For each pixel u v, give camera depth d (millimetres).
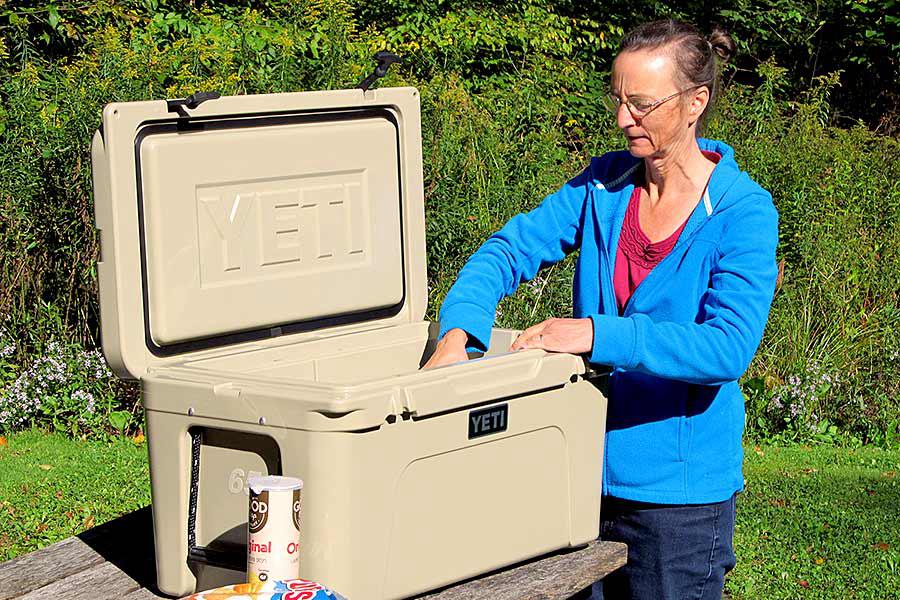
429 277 6605
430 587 2123
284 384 2014
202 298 2443
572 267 6805
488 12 12469
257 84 7055
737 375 2396
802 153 7875
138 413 6344
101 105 6344
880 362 7336
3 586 2320
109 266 2291
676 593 2627
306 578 1951
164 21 9750
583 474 2441
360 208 2791
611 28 13391
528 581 2287
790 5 14000
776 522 5375
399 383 2016
